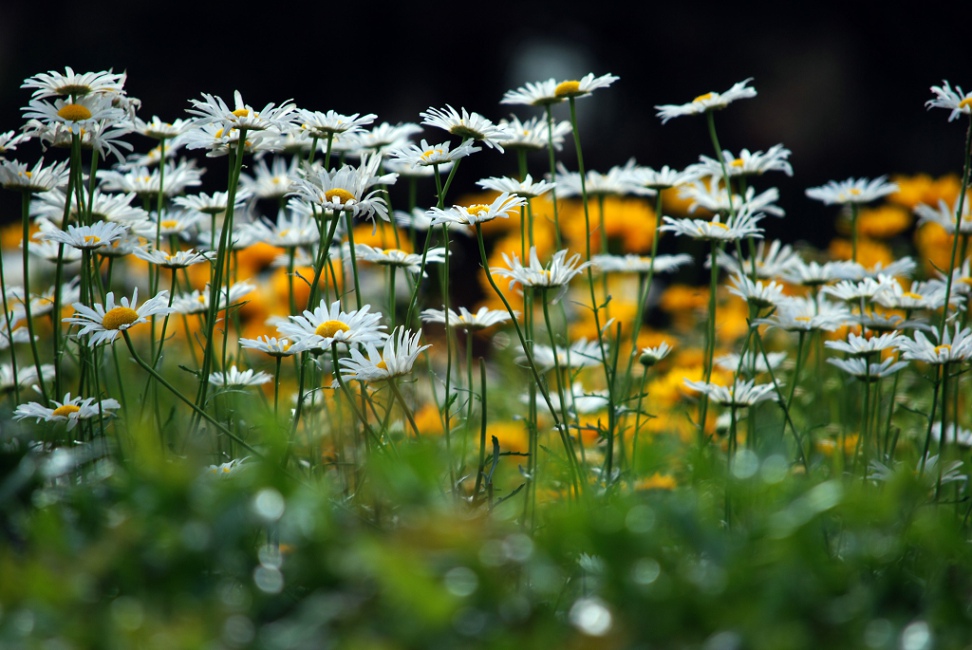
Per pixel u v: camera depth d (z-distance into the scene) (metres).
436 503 2.13
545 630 1.94
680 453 4.24
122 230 3.93
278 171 5.23
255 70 19.80
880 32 20.25
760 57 20.58
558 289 4.16
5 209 15.27
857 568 2.23
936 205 8.05
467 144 3.92
